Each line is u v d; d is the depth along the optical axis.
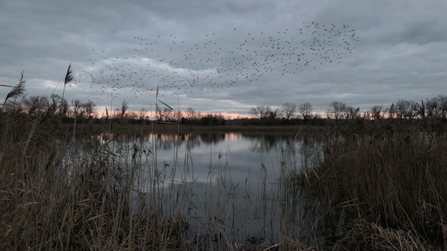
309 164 9.04
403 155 6.34
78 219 4.31
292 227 5.43
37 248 3.22
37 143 3.87
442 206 5.11
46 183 3.97
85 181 4.92
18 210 3.01
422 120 6.76
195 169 11.45
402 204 5.62
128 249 3.50
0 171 3.26
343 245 4.54
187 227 5.27
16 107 3.72
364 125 7.75
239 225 5.42
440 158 5.93
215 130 62.91
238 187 8.44
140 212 5.05
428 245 4.20
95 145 5.58
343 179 6.98
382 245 4.07
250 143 27.81
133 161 5.36
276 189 7.98
